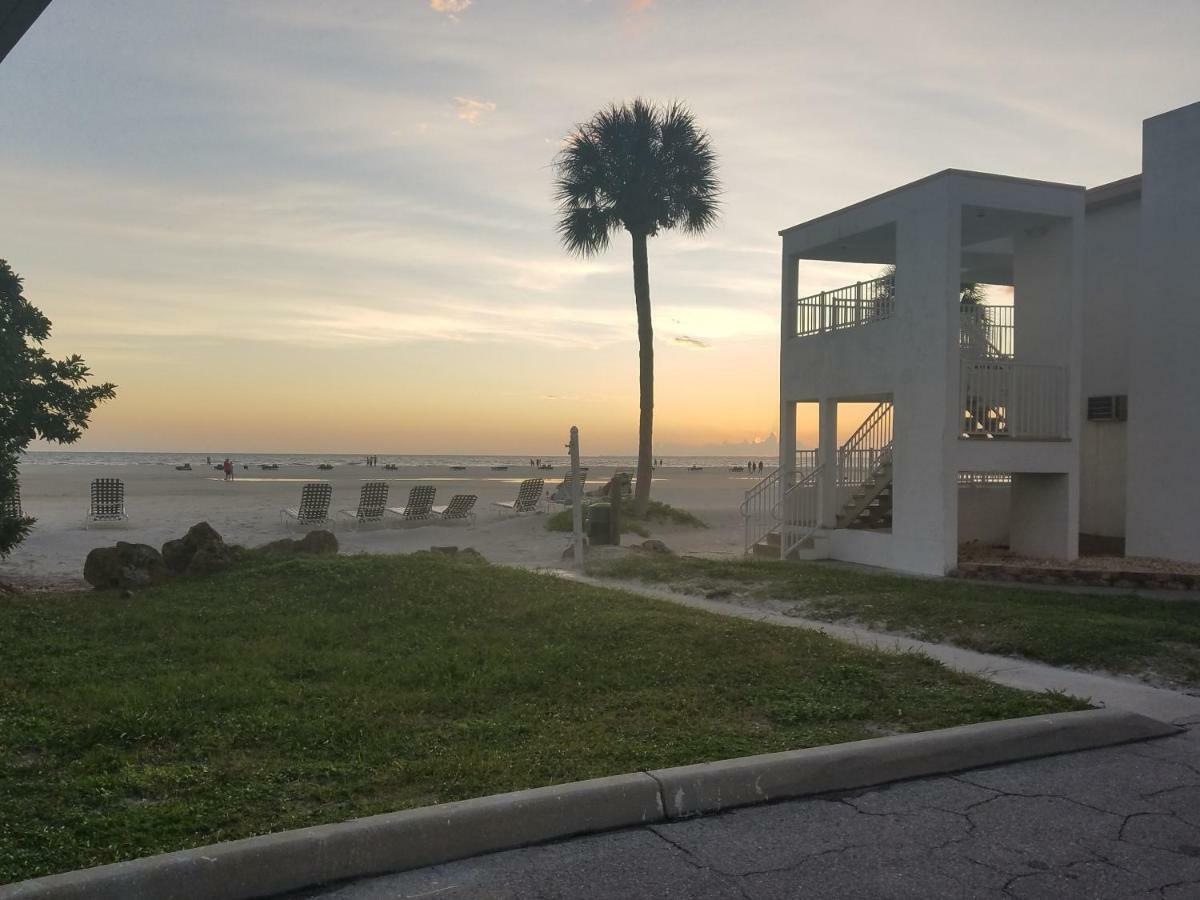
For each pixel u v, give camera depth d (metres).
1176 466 13.85
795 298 18.03
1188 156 13.68
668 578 12.96
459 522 23.31
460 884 3.95
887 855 4.27
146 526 21.36
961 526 17.02
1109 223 16.50
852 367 16.03
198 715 5.89
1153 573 12.27
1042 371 14.78
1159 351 14.09
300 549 13.91
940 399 13.98
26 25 3.69
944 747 5.52
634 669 7.31
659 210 23.95
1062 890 3.95
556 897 3.85
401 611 9.45
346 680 6.90
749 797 4.91
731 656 7.75
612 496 18.28
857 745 5.38
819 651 7.92
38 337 12.25
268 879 3.85
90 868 3.74
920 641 9.06
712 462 173.50
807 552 16.25
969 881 4.02
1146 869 4.15
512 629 8.80
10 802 4.49
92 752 5.23
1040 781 5.30
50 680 6.74
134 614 9.20
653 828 4.57
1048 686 7.27
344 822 4.16
